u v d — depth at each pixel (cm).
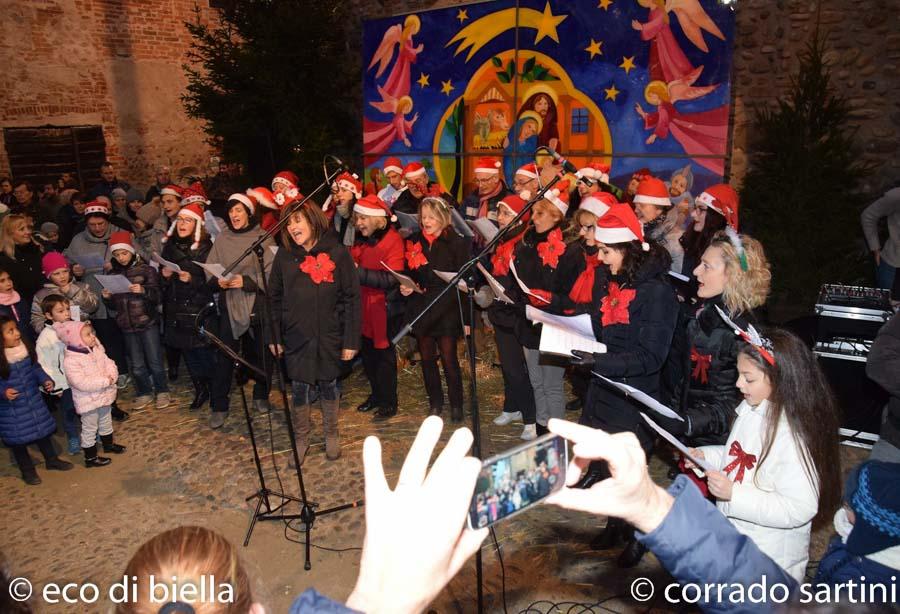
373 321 528
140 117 1246
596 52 771
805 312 644
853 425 477
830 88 671
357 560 380
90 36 1173
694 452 275
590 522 403
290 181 677
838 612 114
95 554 394
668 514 100
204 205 612
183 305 543
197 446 518
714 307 304
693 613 322
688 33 705
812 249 648
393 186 769
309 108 976
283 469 478
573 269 437
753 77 709
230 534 407
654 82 736
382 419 552
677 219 639
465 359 664
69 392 507
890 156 658
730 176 731
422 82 932
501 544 383
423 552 77
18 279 574
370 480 82
